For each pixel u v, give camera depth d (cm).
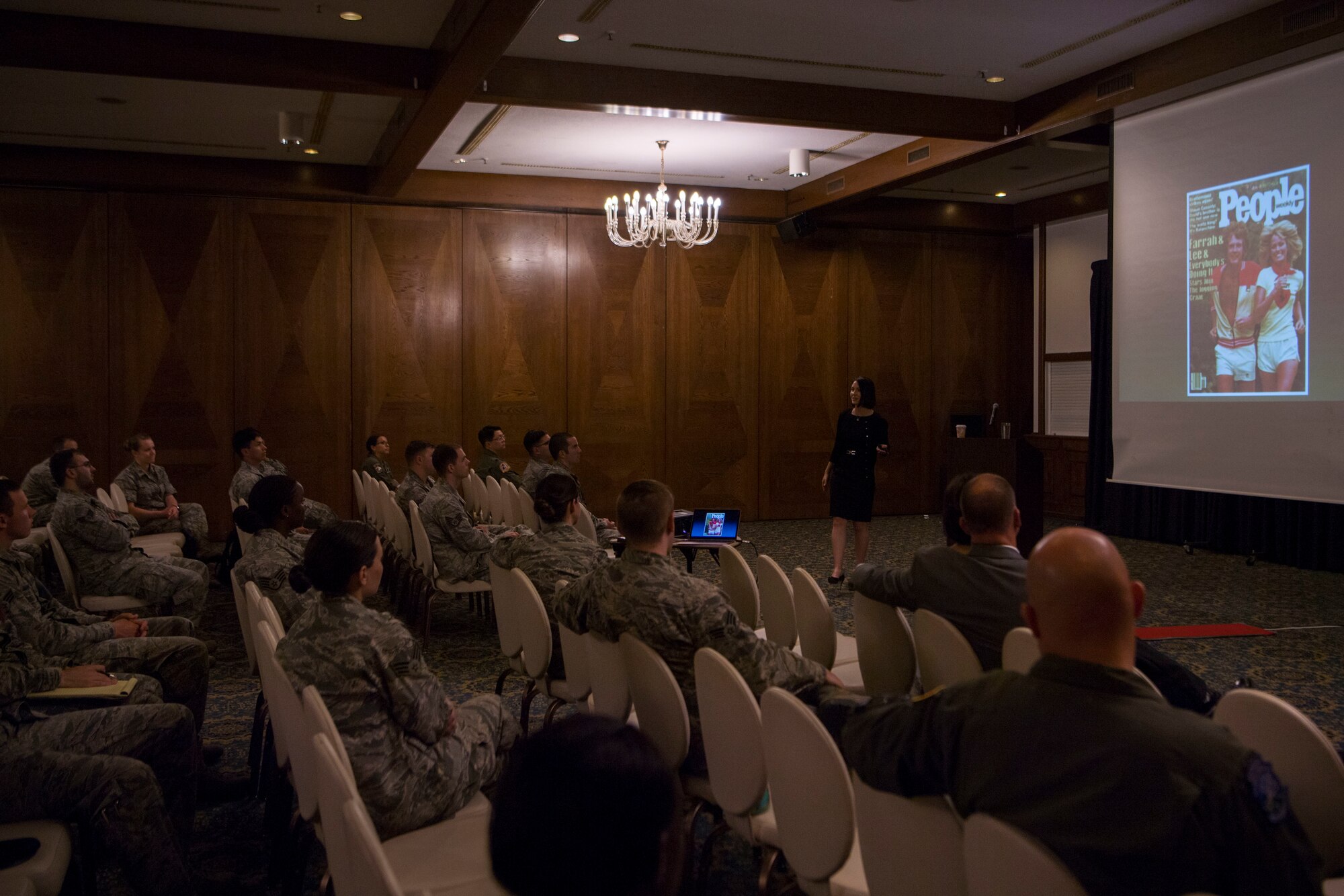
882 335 1132
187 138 832
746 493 1094
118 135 819
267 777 317
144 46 555
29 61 547
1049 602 135
